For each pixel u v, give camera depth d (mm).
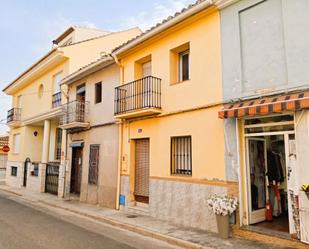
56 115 15562
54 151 18438
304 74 5789
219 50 7582
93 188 12148
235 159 6891
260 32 6723
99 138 12203
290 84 5980
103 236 7090
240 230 6594
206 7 7664
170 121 8836
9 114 21719
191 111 8156
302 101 5270
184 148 8523
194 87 8148
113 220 8648
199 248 5973
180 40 8727
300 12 5957
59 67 15914
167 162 8781
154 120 9461
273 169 7672
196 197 7707
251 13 6965
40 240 6500
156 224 8070
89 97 13172
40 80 18328
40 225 8180
